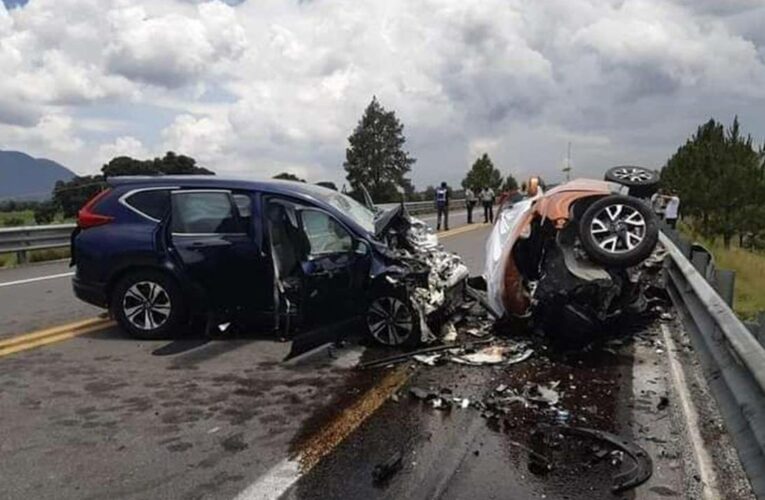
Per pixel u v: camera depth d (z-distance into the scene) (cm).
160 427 464
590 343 671
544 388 541
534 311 678
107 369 609
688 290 678
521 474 389
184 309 722
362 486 375
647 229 659
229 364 626
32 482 380
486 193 3131
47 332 750
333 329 688
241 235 709
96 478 385
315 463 405
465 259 1448
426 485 376
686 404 505
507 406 505
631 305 702
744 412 356
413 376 582
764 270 1858
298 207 709
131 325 727
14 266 1455
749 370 354
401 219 785
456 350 656
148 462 407
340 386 557
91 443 436
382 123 8388
